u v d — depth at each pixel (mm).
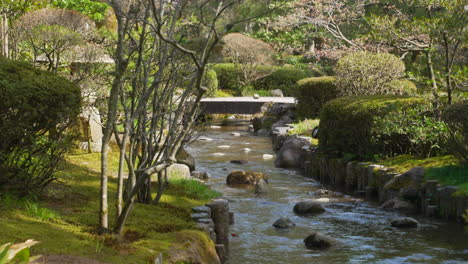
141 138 7727
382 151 12680
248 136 23422
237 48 34031
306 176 14688
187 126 6168
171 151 6125
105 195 5953
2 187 6543
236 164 16297
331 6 27672
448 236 8531
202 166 15711
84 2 20375
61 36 11602
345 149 13594
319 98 21000
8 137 6309
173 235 6297
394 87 17359
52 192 7324
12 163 6633
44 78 6531
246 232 8859
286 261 7344
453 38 11664
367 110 12633
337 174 13406
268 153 18578
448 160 11031
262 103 26297
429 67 12664
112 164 10773
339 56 26578
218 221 7984
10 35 11773
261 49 34531
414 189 10445
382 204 10805
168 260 5598
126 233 6164
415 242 8250
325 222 9547
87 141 11719
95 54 11469
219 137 22844
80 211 6793
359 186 12344
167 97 7887
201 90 5977
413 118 11953
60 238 5469
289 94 33594
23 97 6141
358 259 7441
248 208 10633
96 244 5484
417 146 12312
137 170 6375
